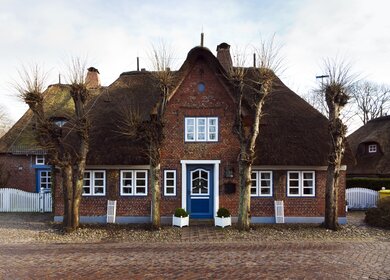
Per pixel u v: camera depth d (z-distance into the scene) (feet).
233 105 56.18
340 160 50.98
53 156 50.96
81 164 50.57
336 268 30.27
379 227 52.26
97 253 37.06
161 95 50.83
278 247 39.34
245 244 41.09
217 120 56.34
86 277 28.48
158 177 50.06
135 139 56.65
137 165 56.24
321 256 34.78
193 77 56.75
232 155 56.03
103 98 65.41
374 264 31.58
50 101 89.15
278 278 27.55
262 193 56.75
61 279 28.04
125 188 57.31
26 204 70.85
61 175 56.29
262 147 55.72
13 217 62.90
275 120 59.52
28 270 30.58
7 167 84.99
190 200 56.44
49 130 50.90
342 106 52.21
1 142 86.02
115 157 55.52
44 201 70.44
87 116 56.90
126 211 56.75
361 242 42.27
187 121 56.70
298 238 44.62
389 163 86.48
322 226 51.31
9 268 31.24
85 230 49.78
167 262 32.91
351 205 74.74
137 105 62.95
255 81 49.80
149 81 68.59
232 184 55.77
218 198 55.62
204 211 56.44
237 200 55.72
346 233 47.73
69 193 51.06
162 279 27.68
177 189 56.08
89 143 57.00
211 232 47.91
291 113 61.16
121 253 36.94
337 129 50.47
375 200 74.38
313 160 54.80
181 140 56.34
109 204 56.44
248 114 55.06
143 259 34.17
